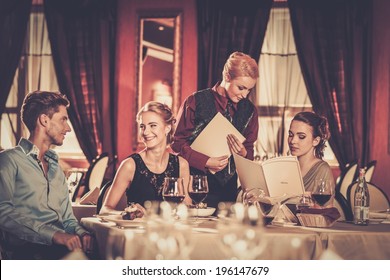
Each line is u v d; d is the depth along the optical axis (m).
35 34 11.02
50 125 3.35
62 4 10.84
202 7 10.58
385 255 2.92
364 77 10.42
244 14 10.52
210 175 4.17
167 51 10.80
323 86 10.39
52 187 3.38
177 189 3.06
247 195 3.14
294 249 2.77
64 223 3.45
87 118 10.71
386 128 10.41
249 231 2.51
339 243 2.89
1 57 10.80
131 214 3.00
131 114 10.80
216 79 10.45
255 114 4.39
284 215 3.47
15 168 3.26
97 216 3.33
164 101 10.77
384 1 10.51
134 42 10.87
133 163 3.62
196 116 4.29
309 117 3.95
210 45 10.50
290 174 3.42
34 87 10.95
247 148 4.34
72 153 10.84
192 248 2.61
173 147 4.31
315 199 3.32
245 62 4.07
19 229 3.16
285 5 10.67
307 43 10.53
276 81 10.59
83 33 10.84
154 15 10.84
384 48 10.48
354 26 10.50
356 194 3.51
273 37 10.65
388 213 3.86
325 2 10.52
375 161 9.30
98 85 10.78
